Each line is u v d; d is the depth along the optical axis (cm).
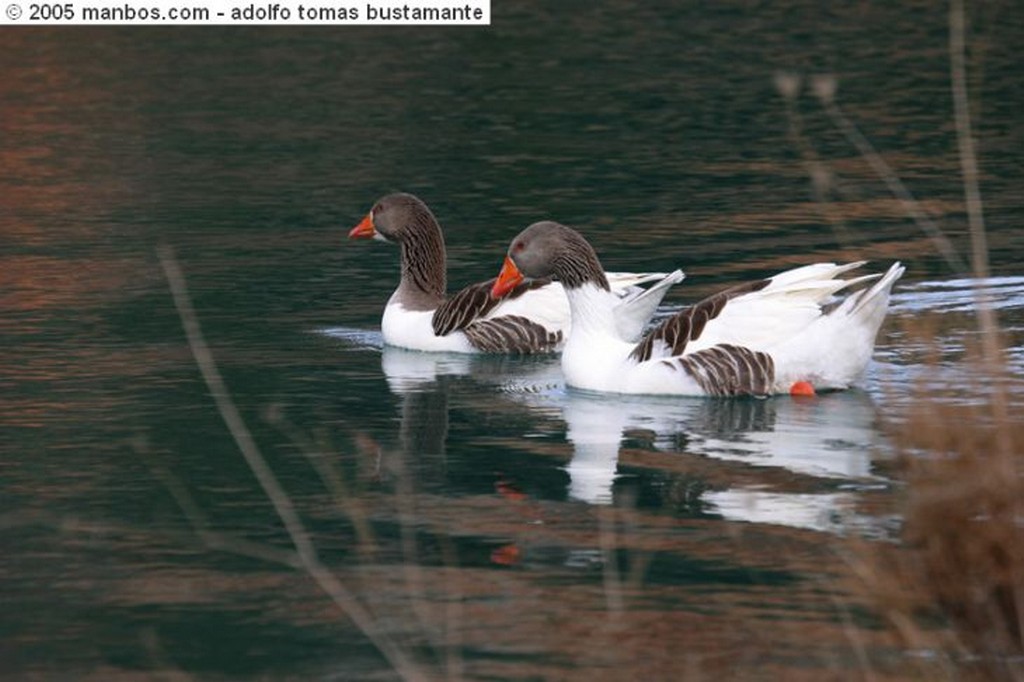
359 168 2878
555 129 3206
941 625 1005
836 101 3422
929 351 1669
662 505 1252
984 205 2453
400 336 1841
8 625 1053
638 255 2197
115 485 1332
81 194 2700
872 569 1080
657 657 979
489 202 2589
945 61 3891
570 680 954
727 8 4912
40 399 1591
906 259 2130
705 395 1565
